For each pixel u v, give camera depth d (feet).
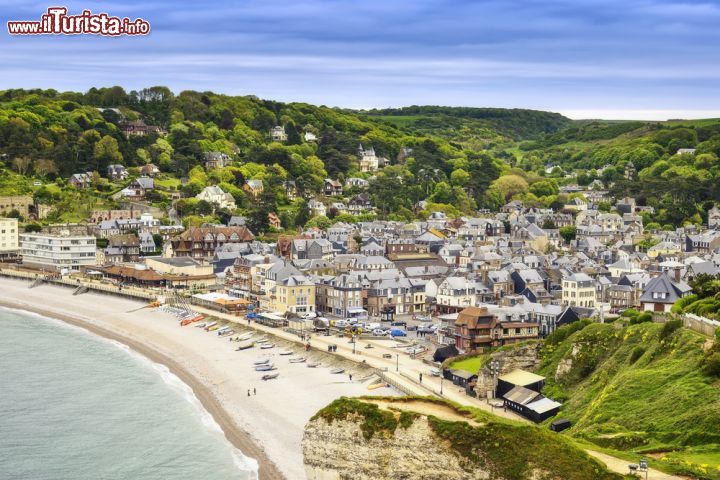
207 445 547.90
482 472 397.80
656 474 368.68
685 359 499.51
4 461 523.29
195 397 654.12
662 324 580.30
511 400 578.66
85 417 606.14
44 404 637.30
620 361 571.28
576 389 585.22
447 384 647.56
